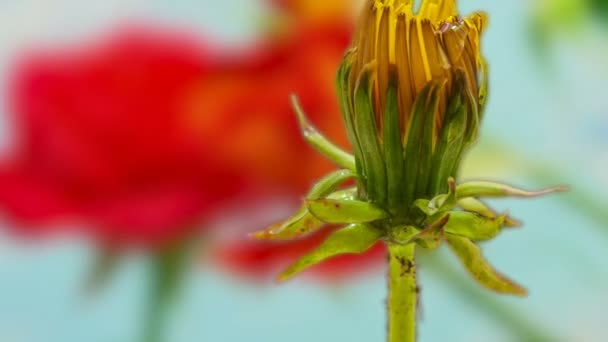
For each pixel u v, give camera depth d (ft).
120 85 1.12
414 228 0.57
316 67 1.13
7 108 1.13
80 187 1.10
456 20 0.58
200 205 1.10
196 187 1.11
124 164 1.10
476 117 0.58
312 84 1.13
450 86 0.57
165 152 1.10
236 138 1.12
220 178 1.13
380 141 0.58
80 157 1.09
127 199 1.09
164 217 1.08
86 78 1.11
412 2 0.57
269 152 1.13
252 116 1.13
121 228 1.07
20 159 1.11
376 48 0.57
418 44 0.57
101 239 1.10
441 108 0.57
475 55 0.58
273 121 1.12
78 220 1.09
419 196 0.58
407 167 0.57
